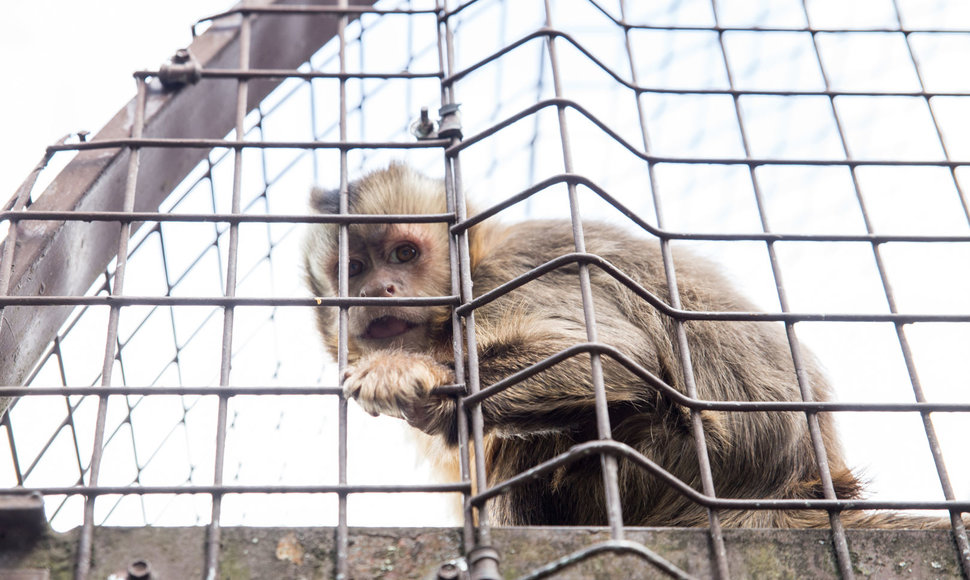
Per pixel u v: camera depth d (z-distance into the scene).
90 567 3.36
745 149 4.55
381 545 3.48
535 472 3.28
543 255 6.66
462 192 4.16
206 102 5.40
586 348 3.43
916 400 3.93
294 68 5.91
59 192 4.71
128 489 3.42
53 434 4.51
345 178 4.19
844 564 3.56
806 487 5.75
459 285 3.94
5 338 4.25
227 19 5.67
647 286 6.36
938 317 4.08
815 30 5.28
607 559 3.45
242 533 3.46
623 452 3.21
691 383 3.74
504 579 3.39
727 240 4.17
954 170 4.73
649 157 4.34
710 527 3.48
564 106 4.06
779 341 6.33
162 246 5.02
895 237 4.34
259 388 3.58
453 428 5.07
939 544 3.73
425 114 4.62
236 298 3.77
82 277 4.83
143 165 5.09
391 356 5.17
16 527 3.39
